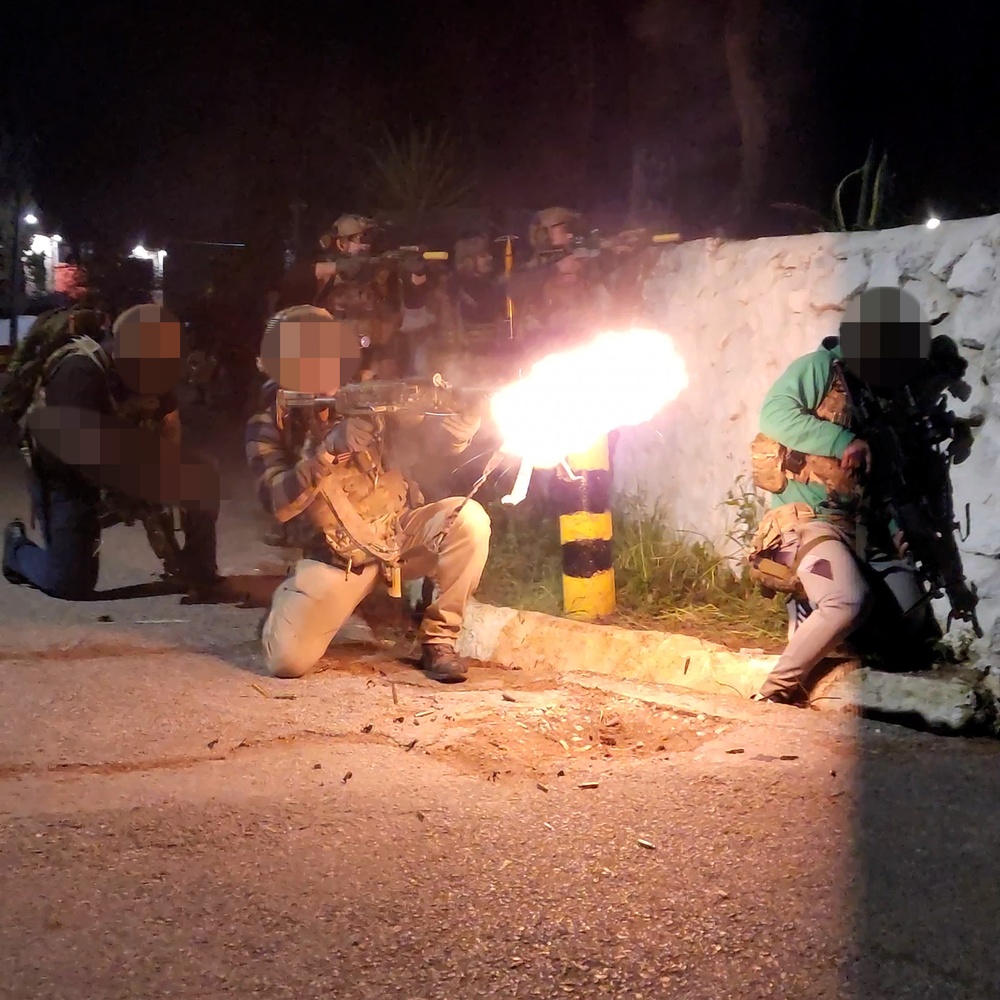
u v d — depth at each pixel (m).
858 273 5.61
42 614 6.58
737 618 5.79
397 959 3.08
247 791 4.12
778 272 6.05
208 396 15.80
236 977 3.01
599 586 5.86
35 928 3.23
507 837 3.76
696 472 6.61
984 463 5.02
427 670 5.47
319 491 5.16
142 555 8.23
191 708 4.98
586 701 5.02
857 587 4.86
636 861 3.60
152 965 3.06
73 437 6.54
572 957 3.09
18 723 4.81
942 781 4.18
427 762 4.39
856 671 4.94
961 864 3.57
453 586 5.38
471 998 2.92
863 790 4.10
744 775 4.21
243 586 7.15
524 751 4.50
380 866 3.57
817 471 5.10
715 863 3.58
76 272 15.34
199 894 3.41
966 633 5.13
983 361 5.02
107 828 3.82
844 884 3.45
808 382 5.15
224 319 15.88
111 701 5.07
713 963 3.06
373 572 5.38
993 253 5.01
